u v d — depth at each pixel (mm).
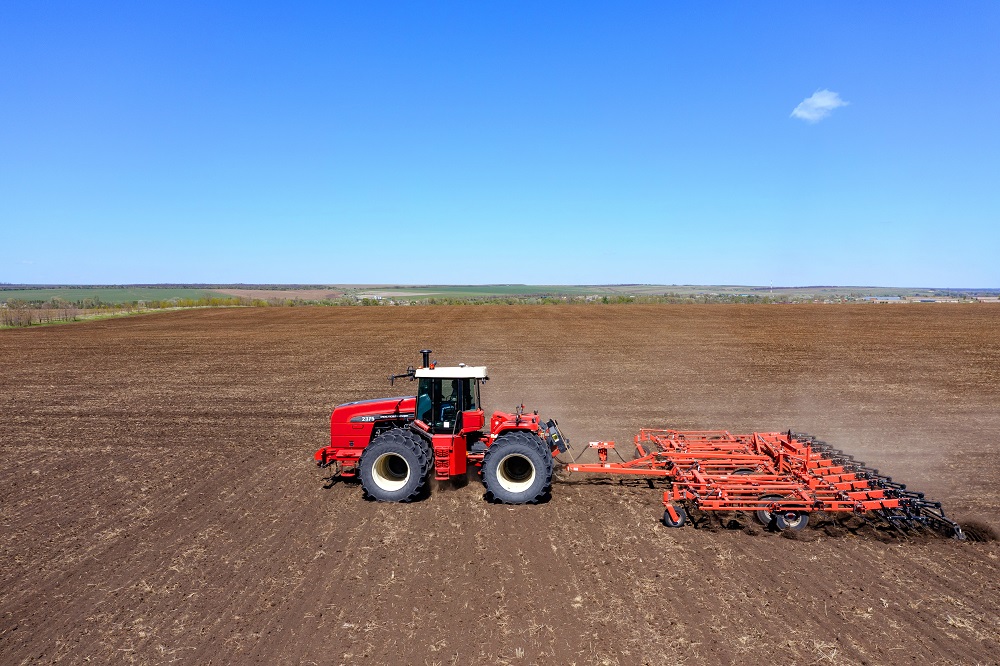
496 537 7918
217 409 16641
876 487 8398
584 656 5359
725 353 28297
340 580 6816
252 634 5773
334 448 10188
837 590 6500
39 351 31016
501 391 19125
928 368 23328
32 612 6254
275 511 8961
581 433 13836
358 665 5281
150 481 10438
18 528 8438
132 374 23219
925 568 7008
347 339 36219
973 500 9242
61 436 13680
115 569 7164
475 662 5301
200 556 7477
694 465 9406
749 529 8109
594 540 7797
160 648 5586
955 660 5297
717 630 5750
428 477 10383
